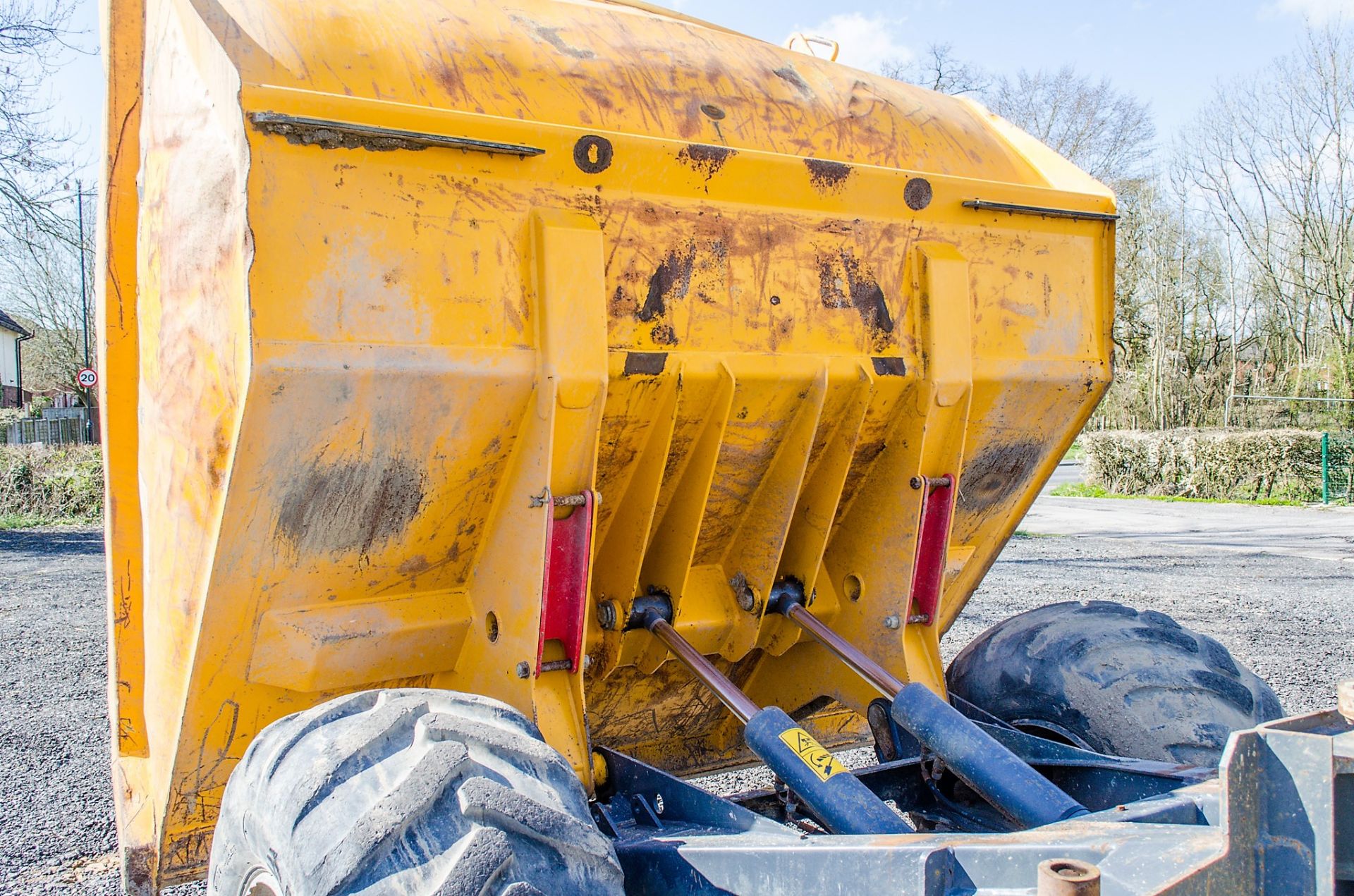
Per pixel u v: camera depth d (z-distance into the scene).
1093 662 2.88
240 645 2.35
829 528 2.89
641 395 2.47
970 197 2.87
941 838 1.82
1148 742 2.68
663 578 2.84
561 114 2.49
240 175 1.99
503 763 1.80
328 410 2.08
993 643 3.21
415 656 2.50
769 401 2.64
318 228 2.04
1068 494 25.17
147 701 2.80
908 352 2.80
